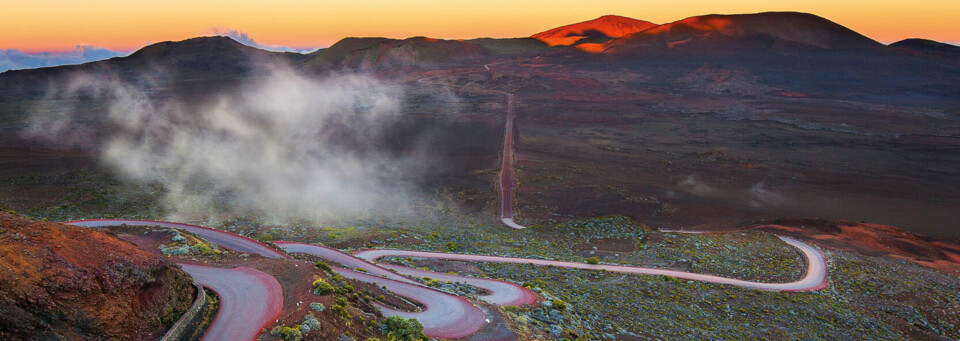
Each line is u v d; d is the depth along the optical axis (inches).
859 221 4404.5
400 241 2741.1
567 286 1983.3
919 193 5369.1
